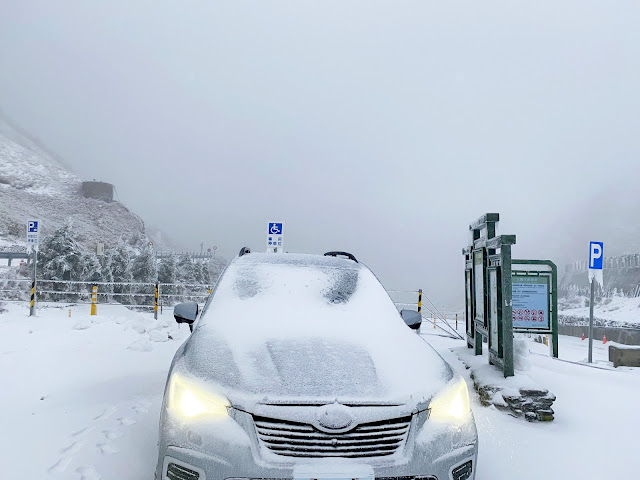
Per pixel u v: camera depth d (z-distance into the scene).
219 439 2.68
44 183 103.56
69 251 28.64
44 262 28.50
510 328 5.89
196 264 40.91
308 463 2.61
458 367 7.33
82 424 4.83
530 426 5.04
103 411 5.27
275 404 2.74
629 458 4.29
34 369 7.31
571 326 26.58
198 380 2.97
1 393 5.96
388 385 2.96
